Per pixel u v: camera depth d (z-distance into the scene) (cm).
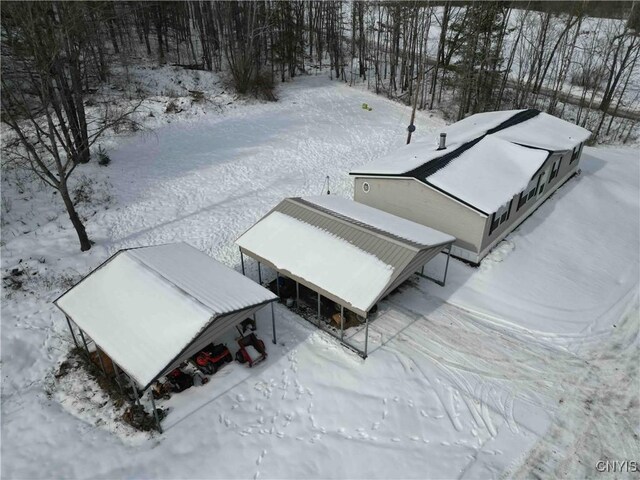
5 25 1524
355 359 1407
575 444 1197
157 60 4091
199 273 1416
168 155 2739
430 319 1588
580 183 2600
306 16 5478
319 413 1246
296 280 1476
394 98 4028
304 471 1101
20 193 2162
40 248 1862
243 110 3488
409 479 1087
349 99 3931
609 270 1920
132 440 1174
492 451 1167
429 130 3378
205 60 4069
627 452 1183
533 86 4431
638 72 4841
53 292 1661
